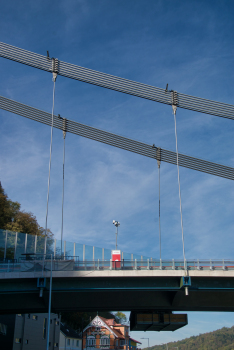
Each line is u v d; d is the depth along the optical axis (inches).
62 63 2359.7
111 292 1566.2
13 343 2121.1
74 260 1480.1
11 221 2696.9
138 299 1583.4
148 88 2364.7
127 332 3799.2
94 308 1603.1
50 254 1459.2
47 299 1514.5
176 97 2322.8
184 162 2283.5
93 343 3272.6
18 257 1541.6
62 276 1429.6
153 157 2308.1
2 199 2699.3
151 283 1493.6
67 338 2906.0
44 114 2407.7
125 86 2389.3
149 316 1660.9
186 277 1444.4
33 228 2805.1
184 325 1686.8
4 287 1409.9
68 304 1558.8
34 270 1430.9
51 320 2598.4
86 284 1481.3
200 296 1571.1
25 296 1534.2
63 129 2379.4
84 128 2394.2
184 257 1497.3
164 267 1487.5
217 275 1460.4
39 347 2381.9
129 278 1477.6
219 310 1685.5
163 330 2009.1
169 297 1585.9
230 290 1503.4
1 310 1577.3
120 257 1533.0
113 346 3358.8
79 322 3636.8
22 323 2245.3
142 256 1573.6
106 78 2395.4
